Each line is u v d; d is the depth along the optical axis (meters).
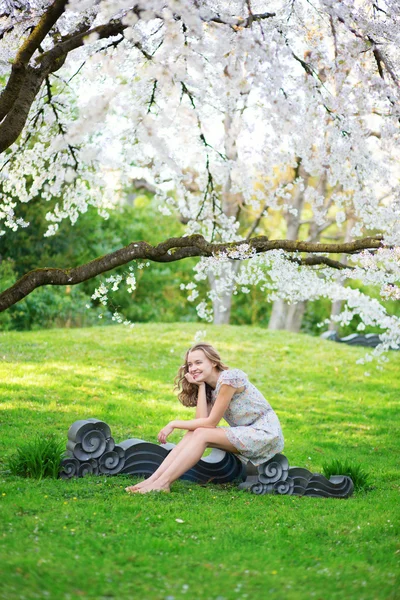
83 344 13.59
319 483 5.70
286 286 6.36
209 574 3.54
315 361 13.82
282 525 4.58
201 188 7.59
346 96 5.80
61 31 5.98
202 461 5.76
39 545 3.78
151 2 4.50
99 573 3.43
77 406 8.64
